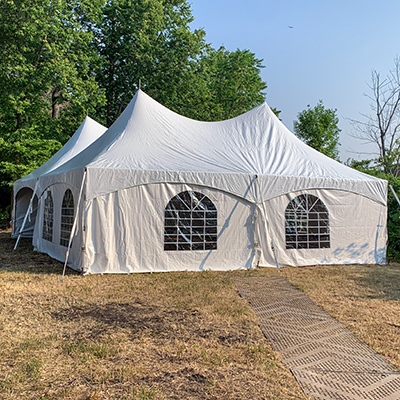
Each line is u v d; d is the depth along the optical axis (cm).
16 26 1789
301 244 963
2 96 1888
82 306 581
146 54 2431
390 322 539
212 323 519
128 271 827
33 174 1463
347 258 1005
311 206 973
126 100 2612
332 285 758
